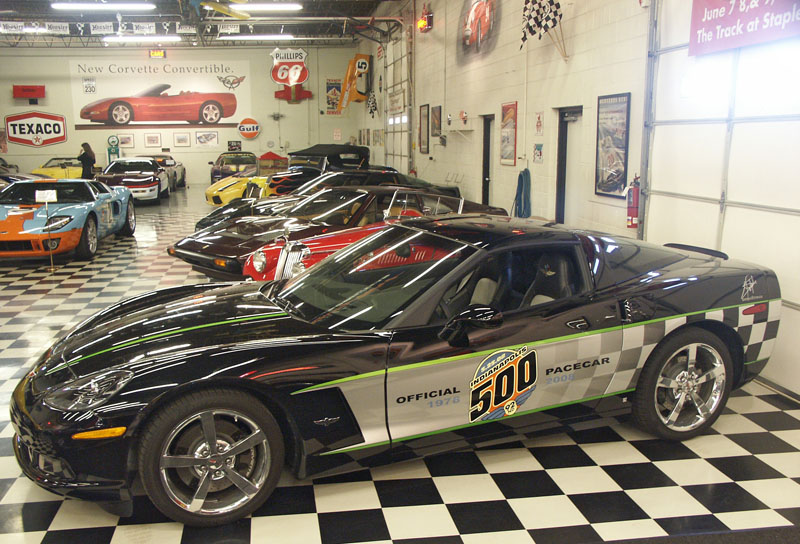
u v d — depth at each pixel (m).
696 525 2.77
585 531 2.71
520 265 3.26
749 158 4.68
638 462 3.34
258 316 3.09
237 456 2.76
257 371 2.66
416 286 3.12
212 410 2.61
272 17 18.02
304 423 2.76
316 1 19.67
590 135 7.45
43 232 8.34
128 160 18.84
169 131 26.12
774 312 3.75
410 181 9.84
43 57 24.91
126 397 2.52
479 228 3.49
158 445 2.54
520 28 9.39
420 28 14.60
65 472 2.54
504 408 3.10
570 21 7.80
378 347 2.85
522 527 2.74
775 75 4.41
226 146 26.59
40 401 2.64
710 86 5.07
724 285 3.58
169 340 2.84
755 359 3.74
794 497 3.01
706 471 3.24
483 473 3.21
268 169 16.77
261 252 5.63
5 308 6.52
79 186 9.70
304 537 2.64
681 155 5.47
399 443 2.94
